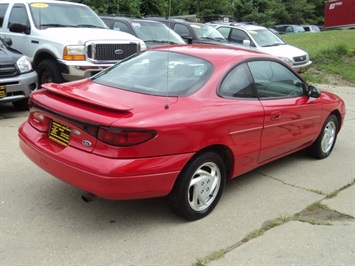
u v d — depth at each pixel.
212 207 3.94
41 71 8.02
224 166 3.95
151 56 4.48
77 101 3.53
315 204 4.28
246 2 36.97
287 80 4.90
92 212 3.87
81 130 3.35
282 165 5.47
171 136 3.35
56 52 7.60
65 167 3.38
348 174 5.24
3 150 5.36
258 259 3.22
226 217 3.91
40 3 8.70
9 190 4.23
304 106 4.96
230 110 3.88
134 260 3.15
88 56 7.59
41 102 3.76
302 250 3.38
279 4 39.91
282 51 12.58
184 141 3.44
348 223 3.88
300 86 5.12
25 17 8.48
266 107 4.32
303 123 5.02
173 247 3.35
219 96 3.91
